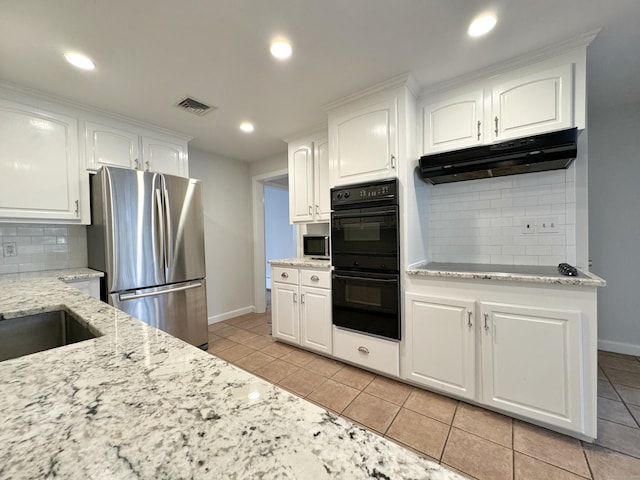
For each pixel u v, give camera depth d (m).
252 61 1.81
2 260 2.18
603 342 2.58
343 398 1.94
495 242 2.20
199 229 2.78
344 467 0.33
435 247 2.44
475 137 1.98
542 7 1.40
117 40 1.58
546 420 1.55
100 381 0.52
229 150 3.60
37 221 2.10
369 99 2.20
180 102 2.31
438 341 1.90
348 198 2.27
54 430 0.39
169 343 0.70
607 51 1.75
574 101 1.68
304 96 2.25
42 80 1.95
